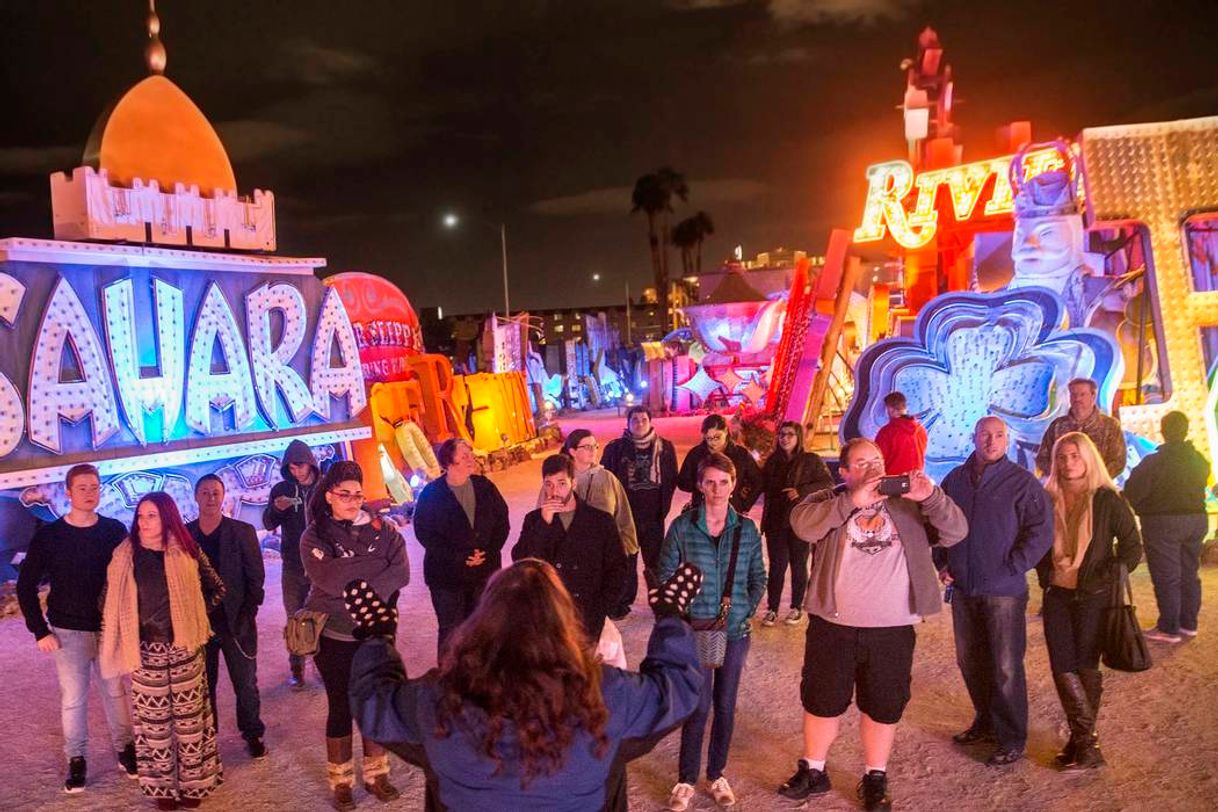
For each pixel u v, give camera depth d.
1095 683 5.06
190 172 11.45
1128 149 10.97
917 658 7.05
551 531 5.30
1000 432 5.12
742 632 4.93
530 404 26.39
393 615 2.63
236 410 11.59
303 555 4.94
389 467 14.66
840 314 15.90
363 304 20.17
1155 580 7.24
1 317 9.30
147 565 4.94
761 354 36.84
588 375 53.94
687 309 37.69
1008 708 5.12
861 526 4.66
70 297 9.82
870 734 4.73
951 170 16.83
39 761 5.76
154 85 11.30
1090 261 13.52
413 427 16.25
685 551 4.89
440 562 6.09
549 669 2.10
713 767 4.92
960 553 5.20
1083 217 12.09
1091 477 5.08
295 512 7.06
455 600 6.12
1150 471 7.18
